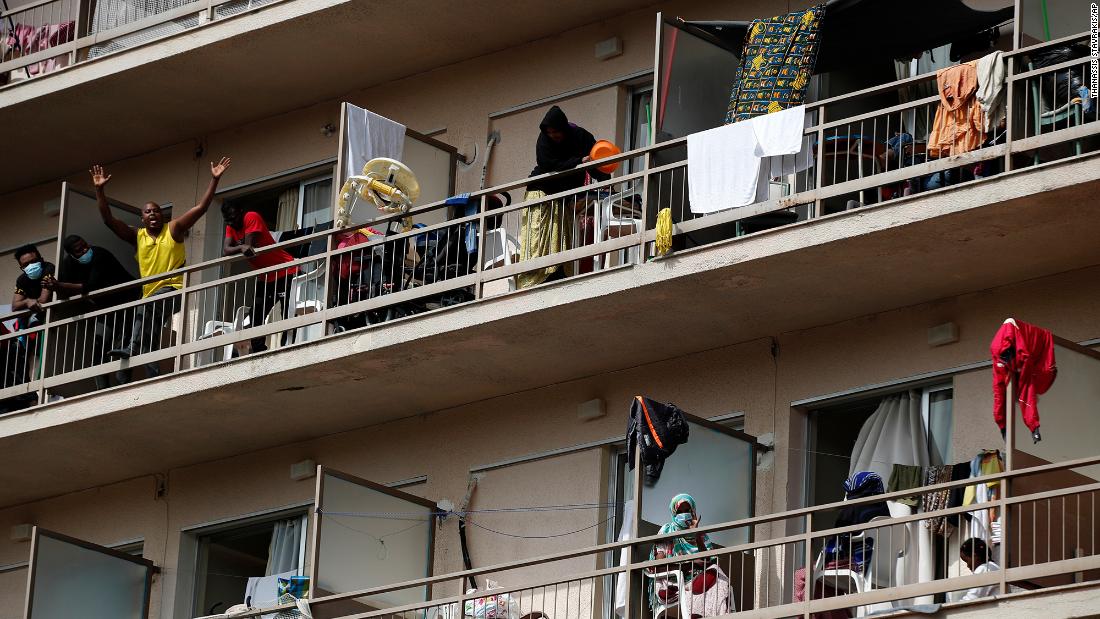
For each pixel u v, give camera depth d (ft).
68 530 111.14
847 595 78.28
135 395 100.89
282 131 113.19
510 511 97.71
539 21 104.78
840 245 85.30
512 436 98.73
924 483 85.35
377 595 95.40
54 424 102.89
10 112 114.11
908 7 90.84
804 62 91.15
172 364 105.40
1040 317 86.48
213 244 113.19
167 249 104.22
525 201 93.35
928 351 88.84
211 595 106.52
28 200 120.78
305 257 107.24
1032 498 75.31
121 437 104.73
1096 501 79.97
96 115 114.32
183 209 115.03
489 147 105.60
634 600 83.71
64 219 106.93
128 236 105.40
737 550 80.59
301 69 109.91
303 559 103.50
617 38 102.99
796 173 89.56
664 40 93.66
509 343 94.27
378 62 108.88
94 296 104.73
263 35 107.45
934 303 89.25
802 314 91.09
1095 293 85.51
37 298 108.06
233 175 114.01
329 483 94.84
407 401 100.48
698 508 88.28
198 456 107.04
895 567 81.51
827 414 91.76
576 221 92.63
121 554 105.19
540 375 97.40
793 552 89.20
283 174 112.27
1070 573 76.79
